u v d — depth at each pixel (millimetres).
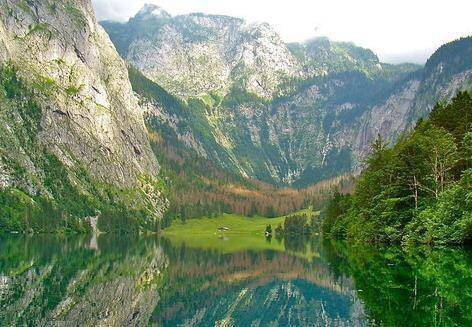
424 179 103062
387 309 47375
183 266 122688
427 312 44438
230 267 120188
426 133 102938
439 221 89812
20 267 105000
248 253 164250
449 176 100562
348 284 69750
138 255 155125
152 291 82562
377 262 86000
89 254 150750
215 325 58500
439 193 95188
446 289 54844
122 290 80250
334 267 92812
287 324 54250
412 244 95312
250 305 70875
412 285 58812
